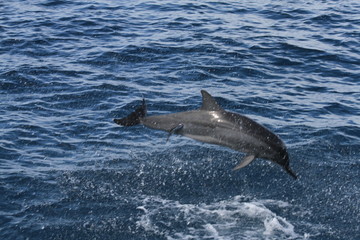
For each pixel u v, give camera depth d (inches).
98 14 1299.2
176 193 648.4
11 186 642.2
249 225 590.9
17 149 725.9
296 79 984.9
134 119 545.6
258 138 506.3
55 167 690.2
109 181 665.6
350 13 1378.0
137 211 609.3
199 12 1346.0
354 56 1096.8
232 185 666.2
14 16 1269.7
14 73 948.0
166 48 1088.2
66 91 896.9
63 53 1058.7
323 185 668.7
